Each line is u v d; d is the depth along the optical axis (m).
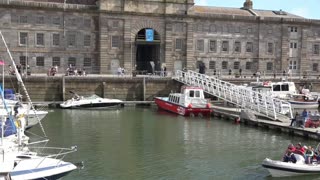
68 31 65.31
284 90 56.09
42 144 29.73
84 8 65.31
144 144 30.73
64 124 38.91
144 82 57.50
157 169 24.38
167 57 69.50
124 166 24.84
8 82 51.88
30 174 18.95
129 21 67.25
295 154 23.52
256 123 38.84
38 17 63.66
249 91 44.53
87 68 66.81
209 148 29.73
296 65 78.44
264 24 75.50
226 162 26.03
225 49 73.62
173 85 58.97
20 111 32.34
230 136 34.19
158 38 69.19
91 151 28.22
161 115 46.62
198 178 22.83
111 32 66.75
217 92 50.66
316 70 80.00
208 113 46.25
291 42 77.69
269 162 22.78
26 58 62.06
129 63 67.94
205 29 72.06
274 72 76.75
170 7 69.06
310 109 53.12
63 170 19.84
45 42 64.31
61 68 65.44
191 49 70.88
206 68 72.56
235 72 74.50
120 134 34.44
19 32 62.84
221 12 75.88
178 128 37.91
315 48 79.62
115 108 52.81
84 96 55.00
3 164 19.08
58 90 54.25
